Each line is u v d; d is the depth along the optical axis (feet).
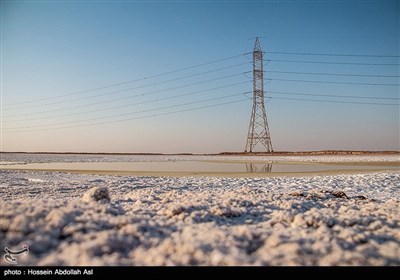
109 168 88.69
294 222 16.97
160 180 52.13
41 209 14.97
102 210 16.85
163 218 17.66
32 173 66.39
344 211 21.42
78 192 35.24
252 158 154.81
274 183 47.85
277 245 12.77
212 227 15.35
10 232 12.46
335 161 117.60
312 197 27.43
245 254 11.52
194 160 143.23
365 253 12.47
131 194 29.60
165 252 11.71
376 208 22.44
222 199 23.95
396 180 50.21
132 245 12.55
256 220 18.43
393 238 15.17
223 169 83.71
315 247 12.67
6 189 37.47
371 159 131.13
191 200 23.09
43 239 11.94
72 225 13.57
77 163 118.62
